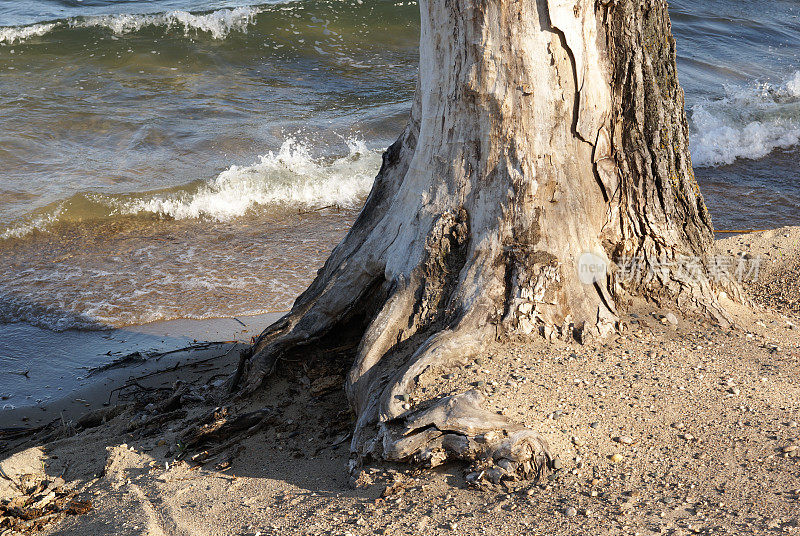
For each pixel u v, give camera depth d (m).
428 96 4.77
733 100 14.74
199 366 6.71
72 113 13.34
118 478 4.34
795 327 5.26
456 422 3.75
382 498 3.64
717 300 5.25
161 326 7.65
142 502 3.90
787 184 11.32
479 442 3.71
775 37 18.91
